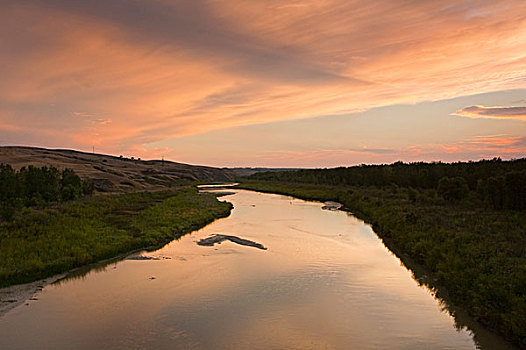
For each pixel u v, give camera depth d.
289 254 24.64
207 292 17.30
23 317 14.34
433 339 12.91
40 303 15.72
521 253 17.95
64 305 15.55
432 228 25.41
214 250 25.53
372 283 18.72
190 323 14.05
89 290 17.36
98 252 22.78
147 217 36.03
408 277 19.69
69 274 19.73
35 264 19.42
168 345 12.41
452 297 16.41
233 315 14.79
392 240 28.27
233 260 22.92
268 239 29.75
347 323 14.17
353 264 22.22
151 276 19.58
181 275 19.81
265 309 15.42
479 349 12.29
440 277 18.45
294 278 19.47
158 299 16.38
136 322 14.08
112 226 30.45
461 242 20.36
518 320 12.13
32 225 27.22
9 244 22.02
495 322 13.24
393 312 15.20
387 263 22.42
